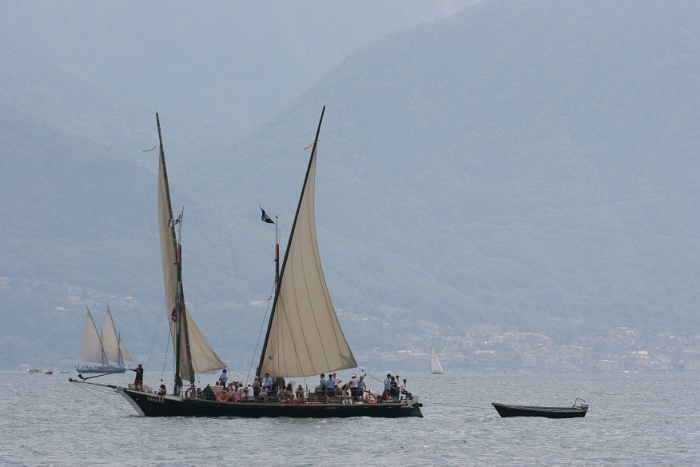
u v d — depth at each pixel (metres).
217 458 187.50
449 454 197.00
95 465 180.50
